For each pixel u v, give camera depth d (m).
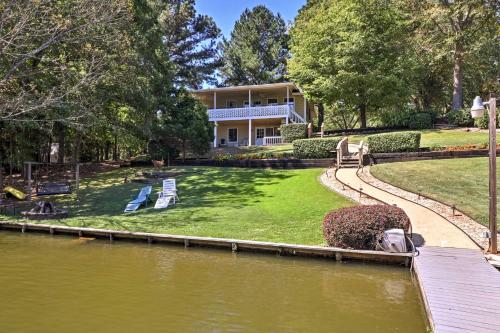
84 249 9.61
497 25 27.86
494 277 6.42
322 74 29.09
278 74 46.88
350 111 35.97
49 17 14.55
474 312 4.96
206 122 24.66
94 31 15.90
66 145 26.84
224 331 4.89
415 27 29.45
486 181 13.02
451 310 5.03
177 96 24.45
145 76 20.86
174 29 38.94
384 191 13.63
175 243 9.99
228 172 19.47
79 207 15.02
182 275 7.30
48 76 16.33
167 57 24.56
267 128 34.94
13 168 24.36
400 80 27.28
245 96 35.91
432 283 6.11
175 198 14.96
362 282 6.93
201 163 22.27
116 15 16.45
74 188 18.62
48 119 16.44
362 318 5.30
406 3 29.31
